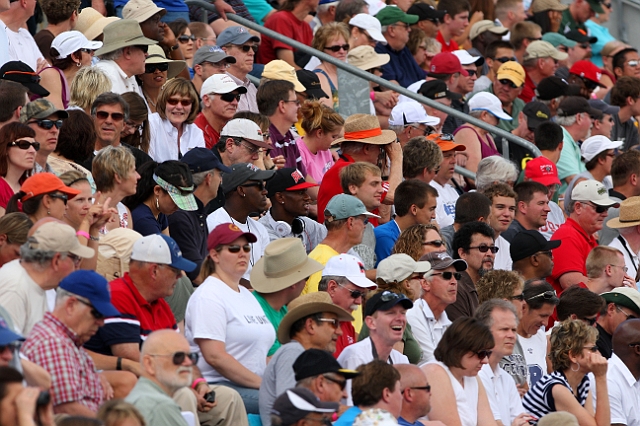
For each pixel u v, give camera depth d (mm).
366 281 31078
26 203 27750
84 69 35750
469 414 29500
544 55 57844
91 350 26375
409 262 32344
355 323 33000
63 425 20578
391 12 52406
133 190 30531
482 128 46844
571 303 35406
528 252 38969
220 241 28812
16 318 24438
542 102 52844
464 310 33688
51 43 40469
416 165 39938
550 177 44094
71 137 31953
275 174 36500
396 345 30938
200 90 42562
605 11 67875
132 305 27047
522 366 33438
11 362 21234
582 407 31781
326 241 34281
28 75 34969
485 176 42344
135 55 39062
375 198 36906
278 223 36219
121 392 25359
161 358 24219
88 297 23625
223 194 34156
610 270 39938
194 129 39312
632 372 34500
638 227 43875
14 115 31578
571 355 32156
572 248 41344
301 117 44344
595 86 58844
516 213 41281
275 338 29484
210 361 27891
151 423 23312
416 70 53031
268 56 50906
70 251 25016
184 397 25312
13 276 24656
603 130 52875
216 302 28266
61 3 40781
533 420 31891
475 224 35688
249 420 27438
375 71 49125
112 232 29219
